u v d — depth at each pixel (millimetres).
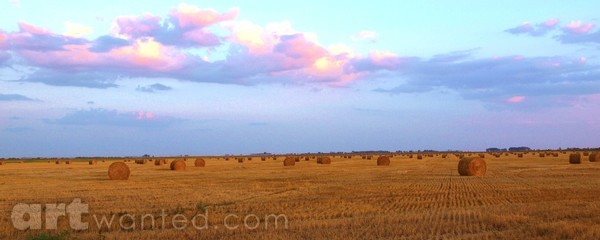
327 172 52219
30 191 31625
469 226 17078
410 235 15781
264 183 37125
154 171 59219
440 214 19938
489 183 34812
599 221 17453
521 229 16250
